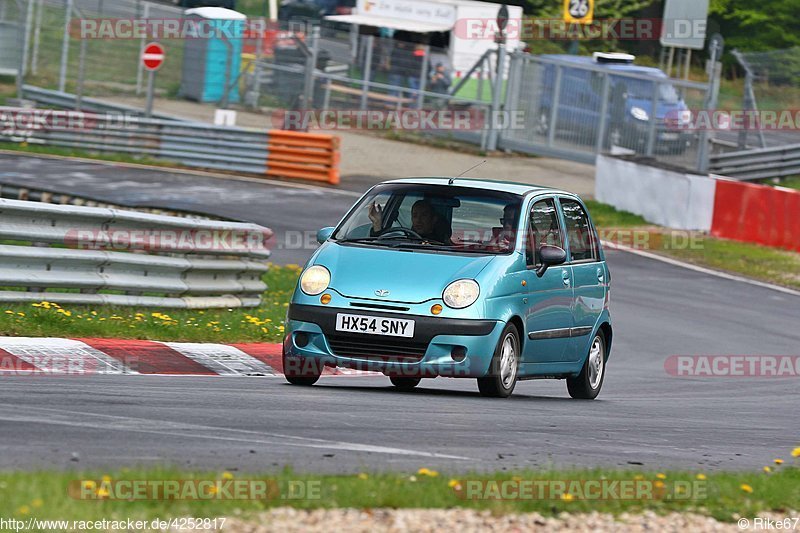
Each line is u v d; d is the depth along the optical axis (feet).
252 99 372.99
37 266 120.88
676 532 58.08
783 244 261.65
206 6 424.87
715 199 274.36
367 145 357.20
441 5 371.97
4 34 388.37
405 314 98.43
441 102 367.45
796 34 535.19
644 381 138.10
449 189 109.81
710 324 187.21
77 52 381.81
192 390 93.97
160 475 57.88
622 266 235.20
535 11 503.61
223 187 291.79
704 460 81.10
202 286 140.77
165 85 379.55
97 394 87.04
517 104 352.90
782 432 101.14
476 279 100.68
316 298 100.53
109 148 326.24
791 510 65.05
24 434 68.69
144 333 120.67
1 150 320.09
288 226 247.70
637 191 291.79
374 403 93.91
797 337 181.98
